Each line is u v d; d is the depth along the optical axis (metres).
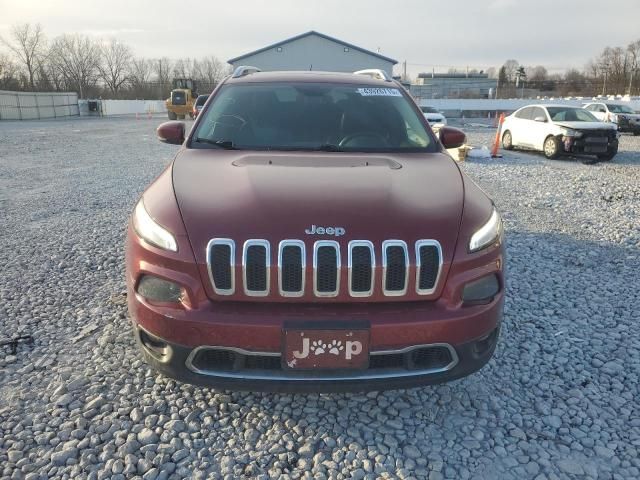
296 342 2.18
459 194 2.64
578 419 2.63
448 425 2.58
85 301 3.93
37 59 64.75
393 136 3.47
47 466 2.25
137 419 2.57
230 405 2.70
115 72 72.12
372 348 2.21
